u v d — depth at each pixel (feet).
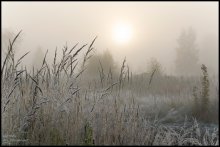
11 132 11.78
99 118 12.85
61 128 12.35
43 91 13.75
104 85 14.44
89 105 13.71
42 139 11.95
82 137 12.41
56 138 11.82
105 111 13.03
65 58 13.46
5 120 12.28
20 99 13.58
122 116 12.85
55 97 13.28
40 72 14.20
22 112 13.25
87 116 13.23
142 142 11.97
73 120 12.50
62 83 13.65
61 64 13.50
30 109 12.93
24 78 14.30
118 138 11.84
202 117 32.48
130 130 12.39
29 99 13.66
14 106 13.24
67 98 12.91
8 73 13.41
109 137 11.79
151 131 13.71
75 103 13.19
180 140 13.87
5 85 13.20
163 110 31.81
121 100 13.80
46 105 13.17
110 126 12.52
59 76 13.71
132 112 13.60
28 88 13.87
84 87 14.32
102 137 12.04
